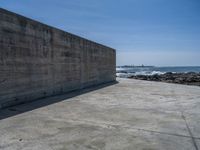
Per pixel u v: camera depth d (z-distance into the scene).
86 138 2.64
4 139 2.57
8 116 3.71
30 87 5.23
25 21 5.01
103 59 10.80
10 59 4.54
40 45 5.60
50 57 6.09
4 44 4.37
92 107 4.59
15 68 4.70
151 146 2.39
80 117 3.69
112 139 2.61
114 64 12.91
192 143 2.50
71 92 7.17
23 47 4.95
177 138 2.66
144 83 11.44
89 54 8.98
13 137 2.64
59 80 6.61
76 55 7.77
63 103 5.05
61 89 6.76
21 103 4.92
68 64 7.18
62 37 6.74
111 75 12.35
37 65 5.49
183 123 3.36
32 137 2.65
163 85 10.38
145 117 3.73
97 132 2.88
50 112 4.06
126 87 9.04
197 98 6.04
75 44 7.66
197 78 16.72
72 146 2.38
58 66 6.54
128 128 3.07
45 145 2.40
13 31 4.62
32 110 4.23
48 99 5.62
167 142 2.52
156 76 20.25
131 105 4.87
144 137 2.69
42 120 3.46
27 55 5.09
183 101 5.49
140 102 5.28
